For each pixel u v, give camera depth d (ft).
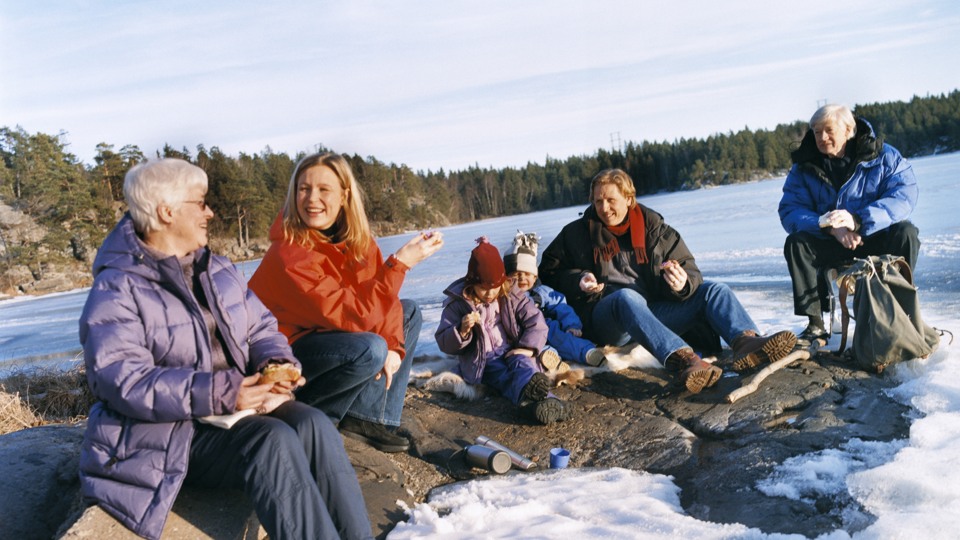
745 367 14.83
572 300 17.12
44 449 11.55
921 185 83.56
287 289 11.55
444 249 95.09
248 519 9.39
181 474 8.49
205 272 9.18
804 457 11.36
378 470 12.01
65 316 73.41
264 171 335.88
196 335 8.88
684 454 12.44
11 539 9.78
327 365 11.37
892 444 11.39
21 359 36.76
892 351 14.01
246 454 8.51
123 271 8.63
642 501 10.69
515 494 11.41
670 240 16.71
